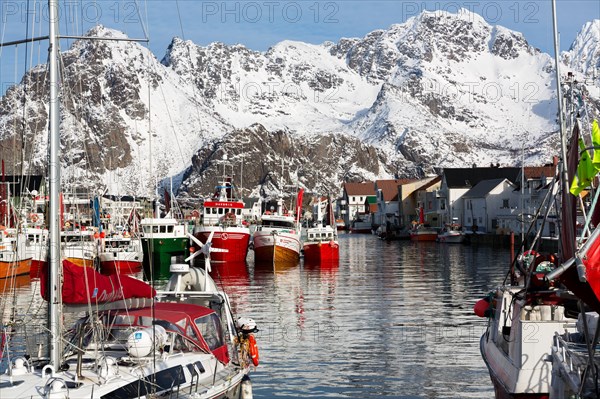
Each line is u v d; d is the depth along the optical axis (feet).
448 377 84.79
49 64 53.11
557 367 52.95
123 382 52.08
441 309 137.08
